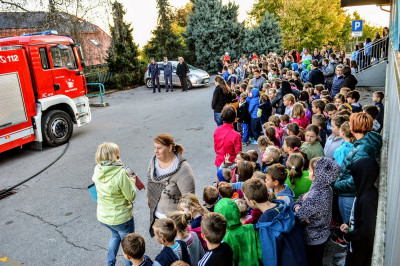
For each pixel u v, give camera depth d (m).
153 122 11.44
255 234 2.74
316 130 4.36
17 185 6.90
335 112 5.75
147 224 5.12
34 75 8.66
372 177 2.93
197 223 3.27
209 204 3.50
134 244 2.66
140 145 9.03
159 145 3.36
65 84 9.59
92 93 19.22
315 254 3.07
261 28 26.66
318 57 17.33
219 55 25.69
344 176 3.67
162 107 13.88
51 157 8.53
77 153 8.75
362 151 3.48
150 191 3.60
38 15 16.72
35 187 6.77
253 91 7.80
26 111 8.36
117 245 3.91
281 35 26.92
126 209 3.75
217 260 2.46
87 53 18.83
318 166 2.98
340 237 4.05
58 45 9.22
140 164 7.64
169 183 3.48
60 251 4.57
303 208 2.93
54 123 9.24
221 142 5.01
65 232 5.03
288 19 37.66
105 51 20.47
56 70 9.23
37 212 5.71
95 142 9.62
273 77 10.51
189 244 2.89
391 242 2.16
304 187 3.56
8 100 7.89
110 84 20.28
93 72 19.73
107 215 3.71
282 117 6.00
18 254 4.55
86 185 6.71
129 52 20.61
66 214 5.59
